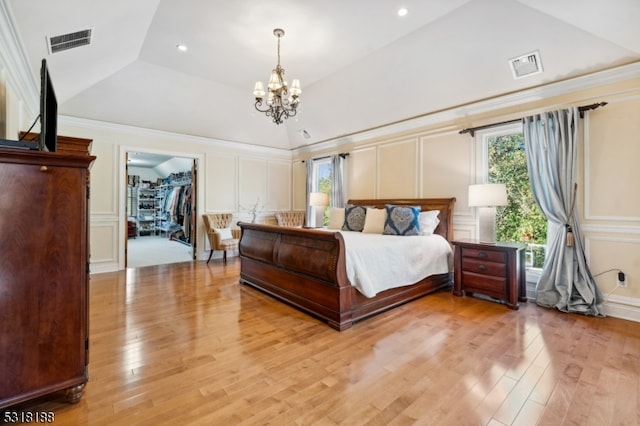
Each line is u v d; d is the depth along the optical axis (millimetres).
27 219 1470
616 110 2863
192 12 2896
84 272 1633
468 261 3484
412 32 3242
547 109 3299
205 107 5172
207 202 5973
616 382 1798
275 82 3109
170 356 2115
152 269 4973
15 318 1448
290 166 7289
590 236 3006
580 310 2934
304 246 2996
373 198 5230
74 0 2021
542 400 1639
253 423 1461
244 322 2744
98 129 4746
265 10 2846
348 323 2637
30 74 2727
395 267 3131
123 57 3607
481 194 3404
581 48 2787
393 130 4883
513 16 2764
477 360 2064
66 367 1574
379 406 1590
